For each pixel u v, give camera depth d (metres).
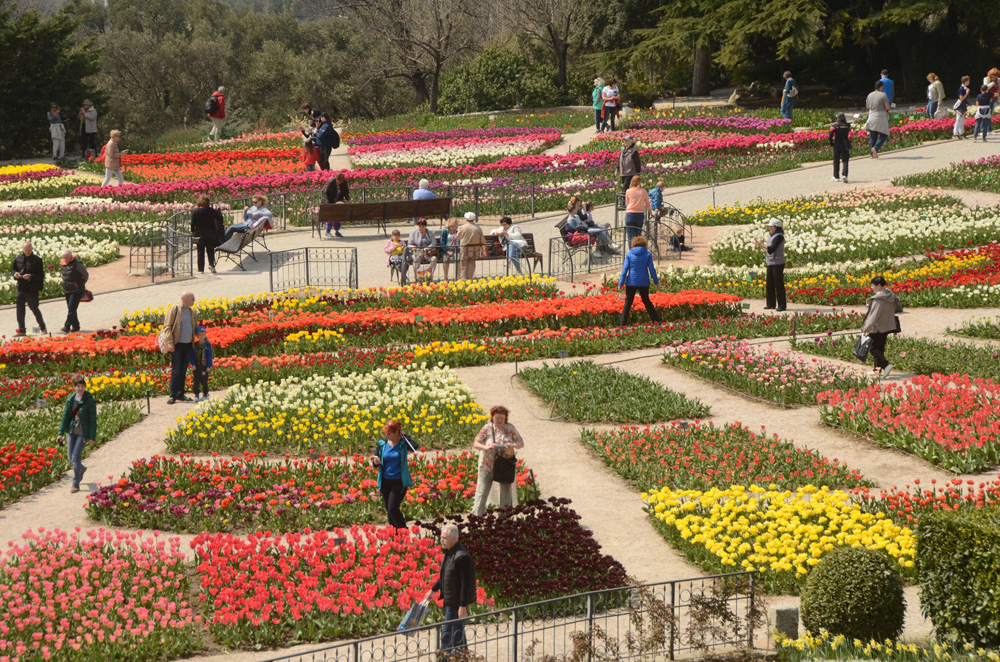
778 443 12.90
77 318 20.52
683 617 9.05
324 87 71.38
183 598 9.52
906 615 8.82
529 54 62.84
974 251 22.72
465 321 19.06
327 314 20.05
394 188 31.27
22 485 12.59
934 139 35.38
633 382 15.71
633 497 11.93
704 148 35.34
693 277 22.70
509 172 34.28
